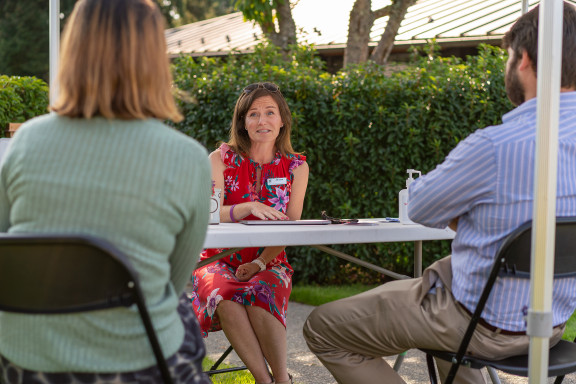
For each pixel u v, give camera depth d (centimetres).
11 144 134
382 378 205
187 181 134
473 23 934
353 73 525
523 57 179
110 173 128
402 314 191
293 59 579
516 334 179
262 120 284
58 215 128
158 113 136
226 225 240
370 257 546
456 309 183
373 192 531
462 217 183
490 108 522
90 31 130
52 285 126
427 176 182
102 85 129
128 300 128
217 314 251
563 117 179
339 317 201
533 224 157
